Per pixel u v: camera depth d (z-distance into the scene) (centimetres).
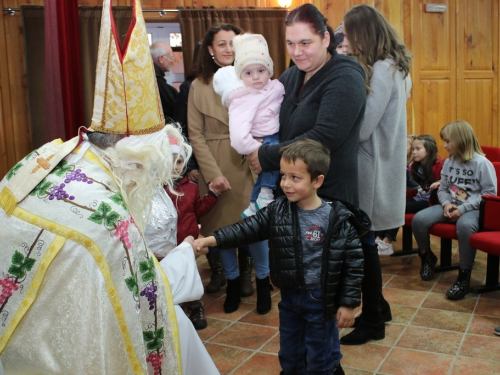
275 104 234
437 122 575
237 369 236
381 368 231
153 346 126
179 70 486
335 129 193
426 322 280
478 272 361
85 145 123
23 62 462
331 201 195
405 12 547
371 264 245
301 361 195
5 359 116
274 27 482
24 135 470
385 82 231
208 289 337
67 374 113
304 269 188
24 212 115
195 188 281
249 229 193
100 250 113
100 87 123
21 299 113
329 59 207
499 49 586
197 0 493
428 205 395
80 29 442
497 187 350
